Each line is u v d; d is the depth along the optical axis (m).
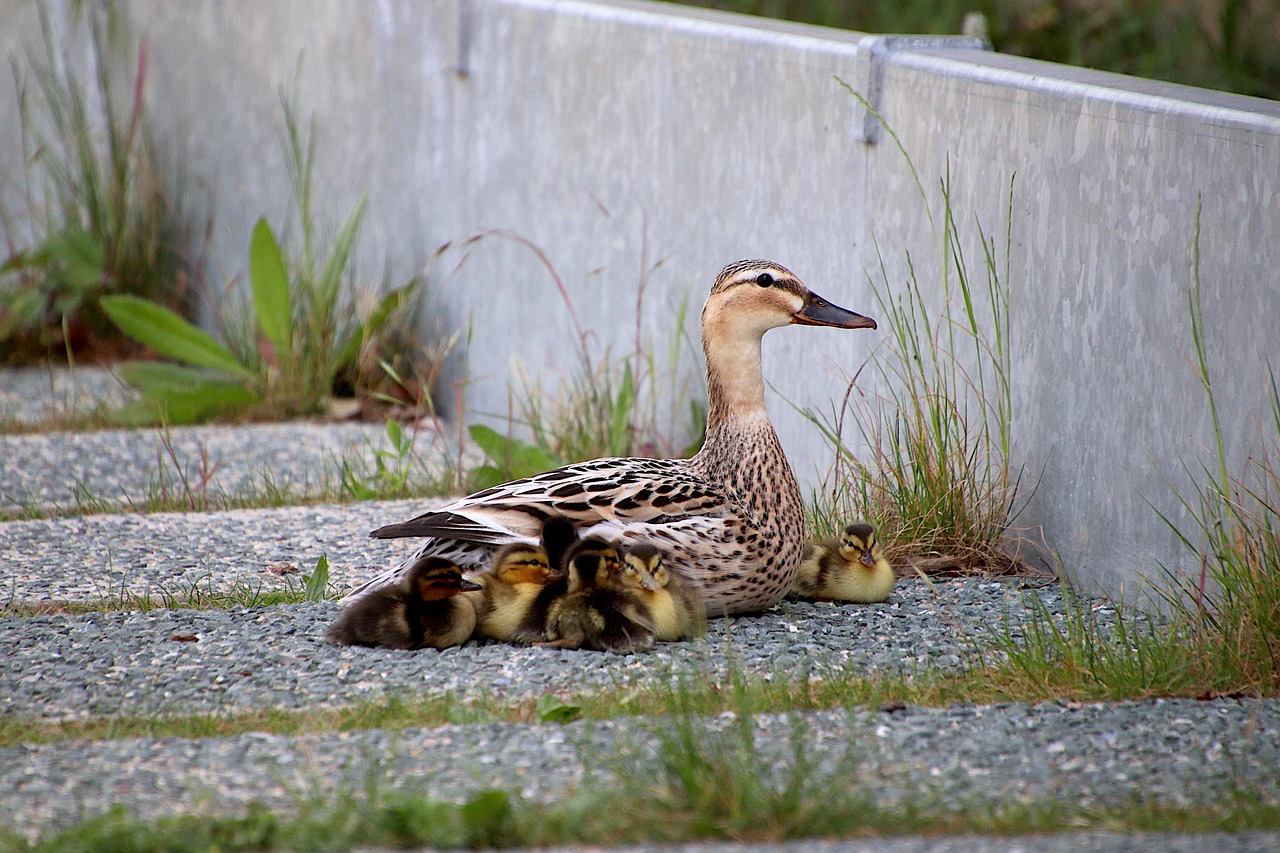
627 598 10.00
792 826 7.30
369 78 19.69
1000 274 11.91
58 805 7.62
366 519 14.15
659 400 15.62
